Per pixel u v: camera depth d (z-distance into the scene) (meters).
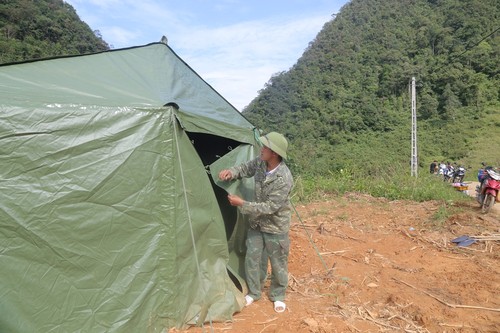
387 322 3.65
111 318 3.04
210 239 3.66
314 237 6.26
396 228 6.94
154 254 3.20
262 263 4.07
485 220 7.31
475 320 3.75
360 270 4.96
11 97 3.03
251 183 4.06
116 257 3.09
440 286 4.55
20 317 2.84
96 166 3.07
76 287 2.98
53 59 4.06
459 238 6.32
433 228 6.94
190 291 3.38
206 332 3.24
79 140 3.04
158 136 3.25
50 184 2.96
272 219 3.59
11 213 2.86
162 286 3.22
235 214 4.16
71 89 3.44
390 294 4.19
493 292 4.39
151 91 3.67
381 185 10.43
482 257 5.59
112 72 4.03
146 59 4.56
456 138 48.72
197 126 3.62
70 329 2.94
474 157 43.66
